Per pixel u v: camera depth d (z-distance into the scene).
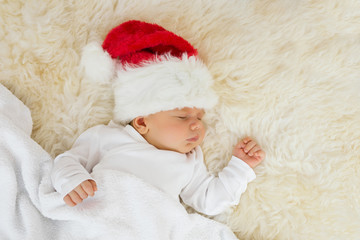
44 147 1.25
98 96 1.31
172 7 1.38
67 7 1.32
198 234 1.20
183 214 1.16
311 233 1.21
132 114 1.23
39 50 1.25
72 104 1.27
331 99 1.30
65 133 1.27
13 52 1.22
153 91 1.18
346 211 1.22
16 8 1.24
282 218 1.23
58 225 1.11
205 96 1.19
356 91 1.30
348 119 1.28
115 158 1.19
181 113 1.19
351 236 1.21
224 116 1.32
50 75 1.26
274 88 1.31
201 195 1.26
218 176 1.28
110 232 1.06
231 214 1.26
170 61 1.21
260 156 1.26
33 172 1.11
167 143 1.22
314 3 1.36
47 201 1.05
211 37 1.36
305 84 1.31
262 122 1.30
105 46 1.28
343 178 1.24
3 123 1.11
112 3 1.35
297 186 1.25
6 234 1.07
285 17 1.35
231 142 1.32
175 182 1.21
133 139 1.23
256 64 1.33
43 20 1.26
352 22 1.34
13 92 1.23
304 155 1.27
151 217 1.10
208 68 1.33
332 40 1.34
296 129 1.28
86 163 1.20
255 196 1.26
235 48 1.34
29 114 1.21
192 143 1.23
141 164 1.19
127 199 1.11
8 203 1.07
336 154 1.27
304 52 1.34
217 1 1.38
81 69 1.29
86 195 1.03
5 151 1.11
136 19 1.37
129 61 1.26
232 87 1.33
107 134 1.24
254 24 1.36
